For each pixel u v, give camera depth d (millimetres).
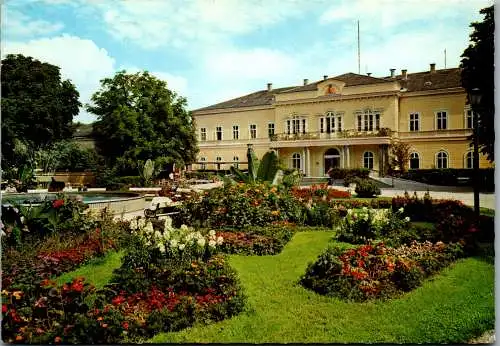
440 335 6035
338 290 7457
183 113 45875
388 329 6203
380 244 9219
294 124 49812
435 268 8805
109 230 11406
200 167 57406
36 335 5691
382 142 42719
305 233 13312
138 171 40375
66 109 42281
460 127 42250
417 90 44062
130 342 5855
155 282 7320
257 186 14508
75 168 47312
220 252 9750
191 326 6328
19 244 9734
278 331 6148
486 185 29578
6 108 35469
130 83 43500
